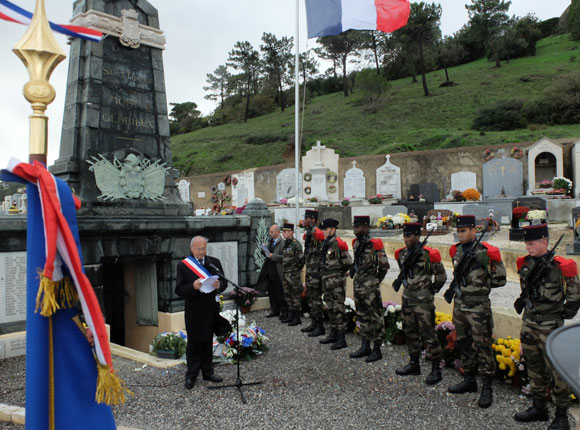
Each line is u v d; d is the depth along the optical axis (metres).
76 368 2.76
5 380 5.45
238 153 42.16
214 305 5.33
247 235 9.64
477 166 23.97
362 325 6.34
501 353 5.08
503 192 21.05
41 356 2.66
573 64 46.97
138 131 8.55
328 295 6.90
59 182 2.75
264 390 5.05
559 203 17.05
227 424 4.18
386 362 6.07
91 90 7.94
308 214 7.92
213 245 9.07
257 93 67.50
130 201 8.24
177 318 8.05
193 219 8.52
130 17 8.41
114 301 9.39
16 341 6.42
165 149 8.96
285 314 8.69
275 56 61.69
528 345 4.18
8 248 6.53
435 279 5.37
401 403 4.64
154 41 8.77
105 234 7.37
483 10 53.91
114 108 8.23
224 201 31.62
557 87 36.97
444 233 15.59
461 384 4.91
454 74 55.16
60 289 2.74
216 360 6.03
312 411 4.45
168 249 8.16
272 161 38.22
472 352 4.87
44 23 2.77
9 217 6.54
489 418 4.26
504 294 7.64
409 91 51.75
